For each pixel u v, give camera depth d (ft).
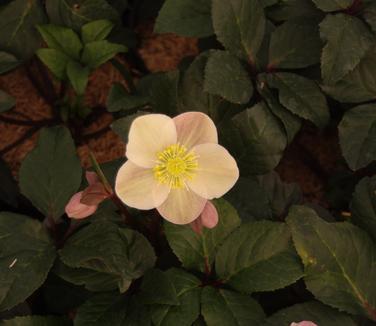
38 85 2.58
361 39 2.03
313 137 2.54
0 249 1.82
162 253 1.98
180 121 1.64
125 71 2.44
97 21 2.31
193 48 2.68
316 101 2.07
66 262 1.77
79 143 2.55
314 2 2.05
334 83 2.04
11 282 1.79
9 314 1.93
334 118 2.42
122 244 1.80
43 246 1.84
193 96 2.11
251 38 2.08
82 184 1.96
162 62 2.66
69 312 2.17
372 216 1.90
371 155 2.05
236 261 1.82
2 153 2.51
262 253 1.82
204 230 1.84
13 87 2.61
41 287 2.10
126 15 2.68
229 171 1.66
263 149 2.03
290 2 2.19
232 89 2.04
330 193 2.41
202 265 1.84
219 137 2.02
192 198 1.68
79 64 2.32
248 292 1.80
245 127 2.02
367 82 2.11
